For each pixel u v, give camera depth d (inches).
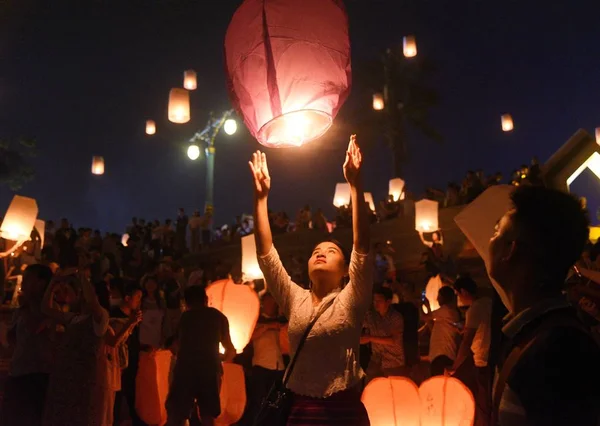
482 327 261.4
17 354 216.8
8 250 490.6
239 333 267.7
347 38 136.5
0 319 489.1
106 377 219.1
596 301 174.9
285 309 154.5
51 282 221.0
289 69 128.8
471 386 264.5
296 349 144.3
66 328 219.5
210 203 1122.0
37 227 633.6
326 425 137.8
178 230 1093.8
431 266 639.1
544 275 79.2
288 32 129.1
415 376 363.6
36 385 214.8
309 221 1034.7
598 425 69.6
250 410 323.3
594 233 666.8
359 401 143.1
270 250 155.4
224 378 277.6
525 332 76.4
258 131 136.4
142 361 299.3
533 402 70.8
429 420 188.5
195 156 1079.6
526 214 80.4
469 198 842.8
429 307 482.3
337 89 133.0
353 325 143.6
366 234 144.9
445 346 319.0
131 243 814.5
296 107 130.1
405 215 913.5
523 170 768.9
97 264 686.5
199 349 250.5
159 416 293.9
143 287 386.3
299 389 141.3
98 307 217.2
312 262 152.9
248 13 132.3
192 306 259.8
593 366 70.3
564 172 175.5
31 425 213.2
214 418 249.0
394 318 308.8
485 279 745.6
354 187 145.8
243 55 133.1
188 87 882.8
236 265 997.2
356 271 144.7
